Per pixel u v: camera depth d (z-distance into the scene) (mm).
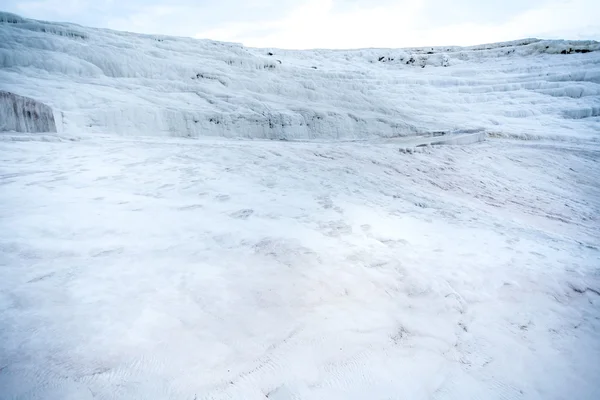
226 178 5977
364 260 3535
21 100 8602
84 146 7793
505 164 13172
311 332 2439
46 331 2139
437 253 3943
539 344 2705
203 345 2195
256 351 2211
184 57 21344
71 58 15930
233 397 1888
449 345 2543
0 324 2154
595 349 2734
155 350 2104
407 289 3125
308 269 3230
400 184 7836
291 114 15836
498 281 3488
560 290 3510
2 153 6570
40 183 5004
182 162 6809
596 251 5160
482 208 8195
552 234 6059
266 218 4387
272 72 22984
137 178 5582
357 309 2773
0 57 14102
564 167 13578
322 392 2014
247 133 14641
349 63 39219
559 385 2334
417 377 2219
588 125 21312
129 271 2916
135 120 12328
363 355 2314
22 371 1841
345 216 4773
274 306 2652
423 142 14320
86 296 2525
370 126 17172
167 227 3848
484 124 20125
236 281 2918
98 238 3449
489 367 2402
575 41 40156
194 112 13688
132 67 17422
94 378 1865
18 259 2928
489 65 37844
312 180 6500
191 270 3018
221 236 3721
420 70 37312
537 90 27688
